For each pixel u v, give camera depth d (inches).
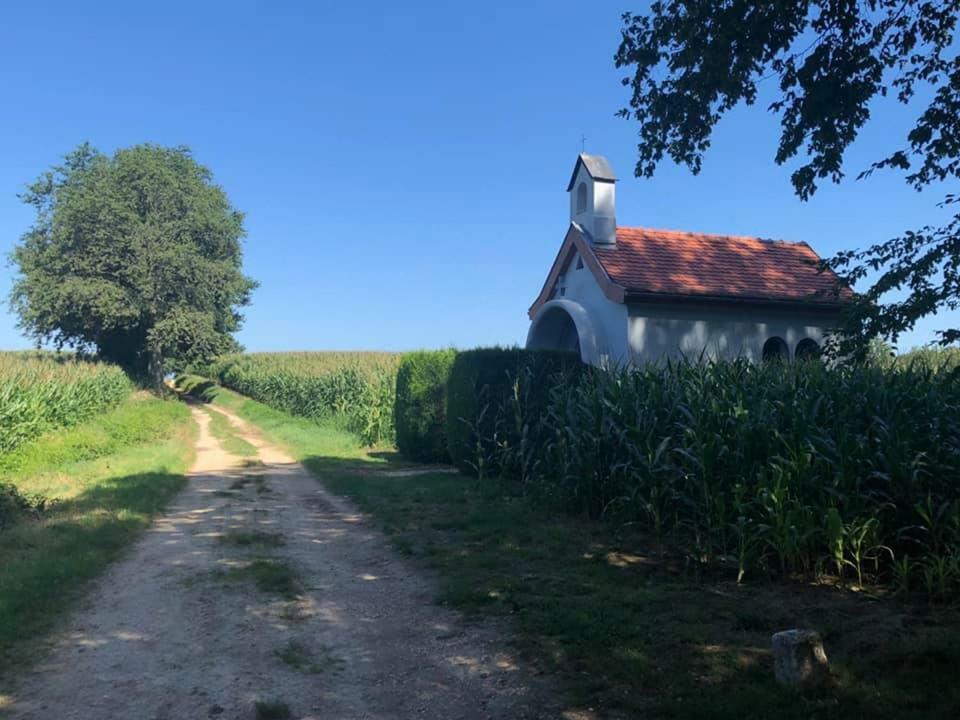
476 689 187.0
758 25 260.4
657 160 307.0
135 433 895.1
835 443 270.8
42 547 327.9
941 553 252.5
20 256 1863.9
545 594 258.4
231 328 2097.7
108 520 394.0
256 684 191.5
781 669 174.1
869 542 261.3
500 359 563.5
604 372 420.2
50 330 1882.4
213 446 946.1
